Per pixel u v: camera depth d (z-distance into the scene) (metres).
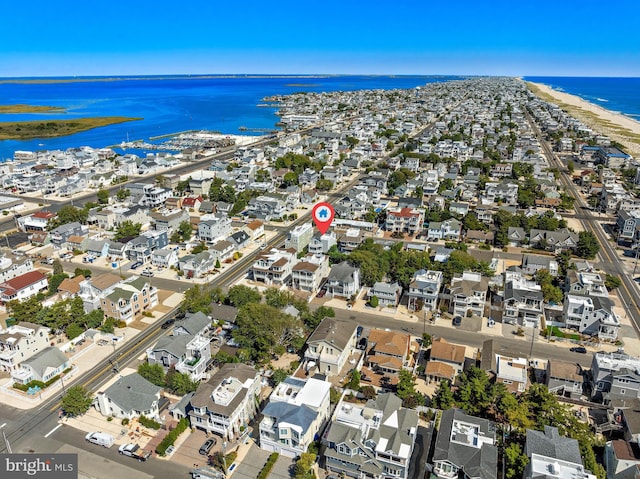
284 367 85.50
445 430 64.12
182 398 74.06
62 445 67.75
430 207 170.62
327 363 82.50
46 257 131.50
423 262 119.56
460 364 82.56
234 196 184.12
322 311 96.44
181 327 90.31
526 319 99.50
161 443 66.19
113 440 68.50
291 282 119.44
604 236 153.38
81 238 138.38
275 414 65.75
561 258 127.06
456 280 107.25
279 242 146.75
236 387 70.88
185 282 119.75
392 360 82.25
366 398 74.81
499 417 71.06
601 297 100.56
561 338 94.94
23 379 79.50
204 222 144.00
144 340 94.19
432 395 77.69
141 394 73.44
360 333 96.38
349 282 108.62
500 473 60.75
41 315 94.06
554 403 70.38
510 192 184.25
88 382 81.69
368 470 59.66
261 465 64.31
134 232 146.38
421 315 104.12
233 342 91.19
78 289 109.38
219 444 67.81
